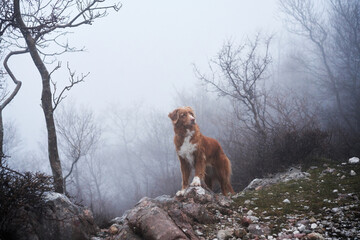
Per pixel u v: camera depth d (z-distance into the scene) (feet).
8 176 14.26
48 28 22.93
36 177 14.94
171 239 13.00
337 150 35.68
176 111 21.80
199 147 21.59
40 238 14.01
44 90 21.22
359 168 24.16
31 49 21.26
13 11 21.45
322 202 18.26
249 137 40.52
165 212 14.88
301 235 14.11
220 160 24.44
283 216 17.13
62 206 15.28
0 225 13.33
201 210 17.10
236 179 36.86
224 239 14.83
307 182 23.03
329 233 14.15
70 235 14.75
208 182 25.25
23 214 14.02
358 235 13.46
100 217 22.52
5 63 24.02
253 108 41.75
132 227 14.48
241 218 17.43
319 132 30.76
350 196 18.42
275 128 36.70
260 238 14.74
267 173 30.86
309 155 31.09
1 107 21.48
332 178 23.00
